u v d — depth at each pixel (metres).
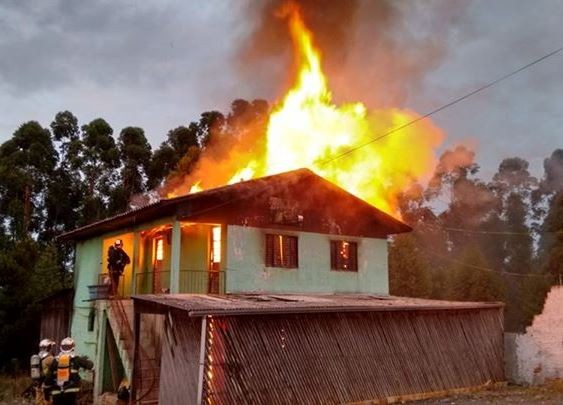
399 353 15.55
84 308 21.83
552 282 36.47
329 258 21.28
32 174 39.41
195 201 18.34
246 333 12.95
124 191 42.22
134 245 20.45
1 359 24.78
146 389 15.13
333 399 13.84
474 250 39.28
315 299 16.45
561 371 16.81
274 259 19.73
